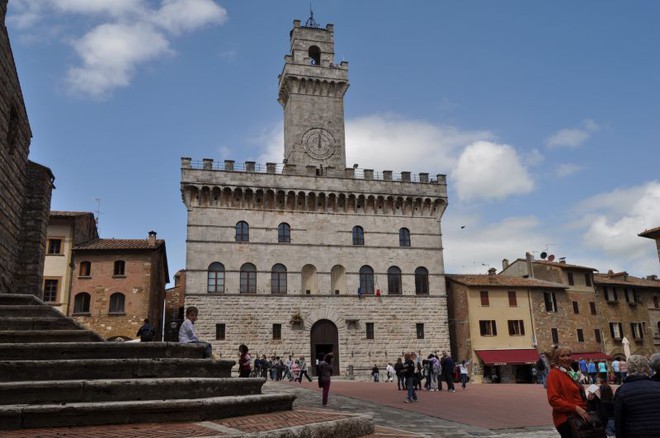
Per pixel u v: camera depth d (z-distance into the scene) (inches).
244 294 2357.3
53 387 504.4
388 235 2603.3
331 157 2731.3
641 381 354.0
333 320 2436.0
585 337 2778.1
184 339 733.3
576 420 416.5
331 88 2819.9
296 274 2445.9
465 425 824.9
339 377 2262.6
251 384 645.9
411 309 2536.9
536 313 2696.9
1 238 960.3
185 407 510.9
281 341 2352.4
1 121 925.2
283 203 2513.5
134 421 486.3
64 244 2325.3
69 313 2237.9
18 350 572.1
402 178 2709.2
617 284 2989.7
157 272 2536.9
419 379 1578.5
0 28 901.2
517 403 1149.1
